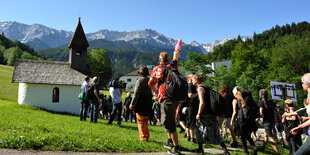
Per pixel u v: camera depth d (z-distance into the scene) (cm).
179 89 479
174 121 510
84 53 3091
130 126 1172
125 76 11131
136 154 507
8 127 653
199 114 554
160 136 898
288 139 775
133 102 628
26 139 463
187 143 698
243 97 642
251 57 5597
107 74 8450
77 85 2689
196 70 4272
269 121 685
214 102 554
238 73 5425
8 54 14075
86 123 1034
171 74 491
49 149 452
